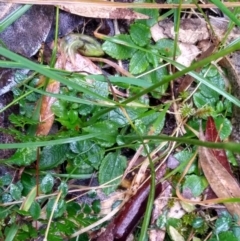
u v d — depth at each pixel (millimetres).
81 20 192
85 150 180
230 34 201
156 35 197
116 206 186
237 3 188
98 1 180
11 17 171
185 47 198
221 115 196
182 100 196
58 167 187
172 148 192
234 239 183
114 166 185
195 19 201
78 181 188
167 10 198
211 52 198
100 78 182
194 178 193
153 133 188
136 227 190
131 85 189
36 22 183
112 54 189
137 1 193
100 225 184
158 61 193
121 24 197
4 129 170
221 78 198
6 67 170
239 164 195
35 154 174
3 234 175
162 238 192
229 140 197
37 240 181
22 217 177
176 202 193
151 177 176
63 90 183
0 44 175
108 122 183
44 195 180
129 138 179
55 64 188
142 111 188
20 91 179
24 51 182
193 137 195
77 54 190
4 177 176
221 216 188
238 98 197
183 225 193
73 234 179
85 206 183
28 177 180
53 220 179
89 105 183
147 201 187
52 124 186
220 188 191
